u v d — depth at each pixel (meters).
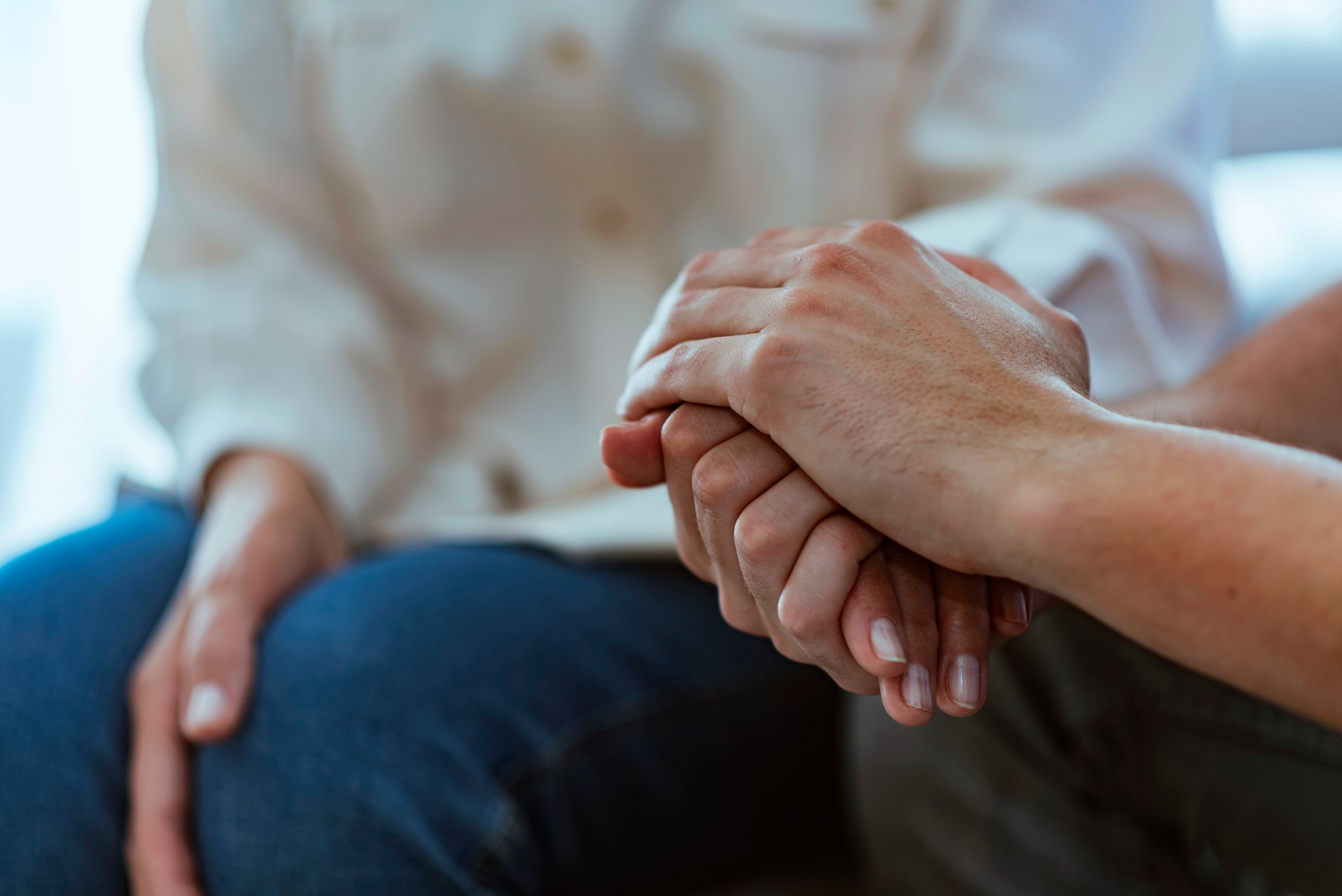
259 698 1.31
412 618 1.33
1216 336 1.49
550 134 1.49
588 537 1.40
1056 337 1.18
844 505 1.14
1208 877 1.29
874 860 1.39
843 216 1.51
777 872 1.45
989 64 1.48
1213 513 1.08
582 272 1.53
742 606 1.19
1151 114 1.45
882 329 1.15
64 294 2.10
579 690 1.33
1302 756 1.21
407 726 1.28
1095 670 1.27
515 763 1.31
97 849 1.29
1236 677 1.08
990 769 1.31
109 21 2.12
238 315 1.48
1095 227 1.40
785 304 1.16
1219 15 1.50
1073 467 1.10
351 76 1.49
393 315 1.56
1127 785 1.27
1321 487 1.07
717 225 1.52
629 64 1.47
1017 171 1.46
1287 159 1.77
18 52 2.10
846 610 1.14
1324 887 1.20
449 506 1.50
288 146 1.53
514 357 1.54
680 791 1.37
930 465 1.12
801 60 1.48
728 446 1.17
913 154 1.50
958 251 1.37
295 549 1.41
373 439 1.48
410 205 1.50
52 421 2.01
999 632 1.16
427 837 1.27
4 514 1.92
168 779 1.31
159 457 1.61
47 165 2.11
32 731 1.30
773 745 1.39
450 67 1.47
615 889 1.37
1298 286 1.55
